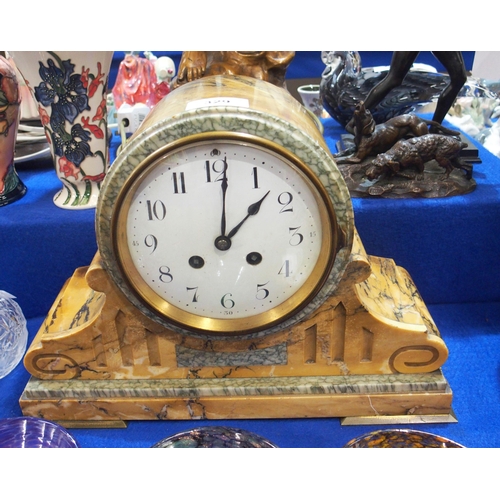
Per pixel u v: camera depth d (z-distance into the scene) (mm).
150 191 765
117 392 936
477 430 932
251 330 856
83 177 1175
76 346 916
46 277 1234
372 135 1198
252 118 718
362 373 942
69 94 1064
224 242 800
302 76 2436
